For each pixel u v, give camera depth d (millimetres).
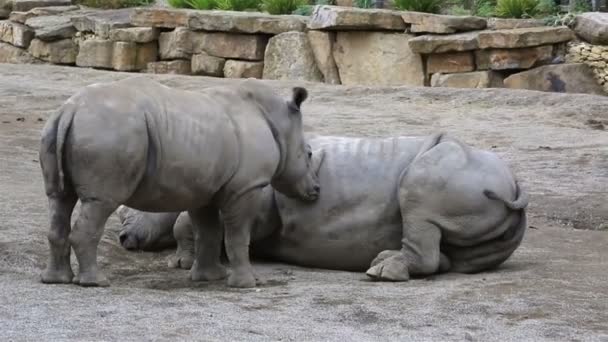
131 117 10805
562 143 26078
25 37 48938
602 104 31266
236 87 11898
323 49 40219
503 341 9555
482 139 26656
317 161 12836
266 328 9672
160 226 13594
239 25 41344
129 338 9125
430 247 12141
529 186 20547
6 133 24984
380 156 12758
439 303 10852
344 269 12859
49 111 29500
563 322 10250
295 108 12070
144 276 12336
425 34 38312
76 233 10875
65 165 10805
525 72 36312
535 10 40875
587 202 19016
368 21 38938
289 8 44719
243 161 11492
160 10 43625
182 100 11289
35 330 9273
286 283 11930
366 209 12586
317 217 12695
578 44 36875
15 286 11078
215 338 9242
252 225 12789
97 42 44656
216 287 11727
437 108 31500
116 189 10812
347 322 10055
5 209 15320
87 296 10664
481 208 12211
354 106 31734
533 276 12352
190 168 11141
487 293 11344
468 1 44219
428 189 12164
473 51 37156
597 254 14258
